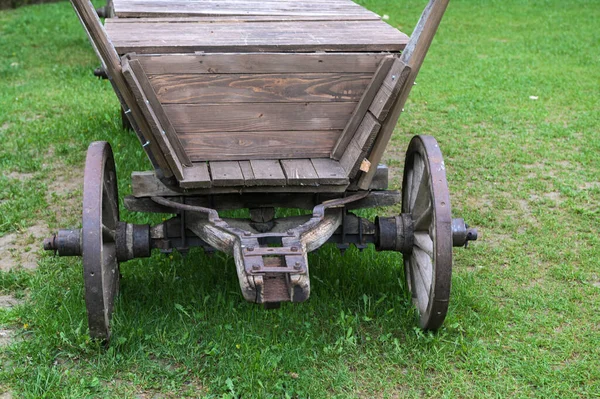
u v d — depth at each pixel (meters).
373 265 4.71
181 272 4.64
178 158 3.78
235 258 3.47
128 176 6.16
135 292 4.39
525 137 7.52
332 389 3.61
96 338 3.67
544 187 6.22
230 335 3.94
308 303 4.29
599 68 10.34
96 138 7.29
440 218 3.65
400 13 14.55
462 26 13.48
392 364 3.79
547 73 10.09
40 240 5.27
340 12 4.96
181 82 3.68
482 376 3.73
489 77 9.91
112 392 3.54
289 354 3.76
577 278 4.76
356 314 4.13
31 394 3.46
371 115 3.78
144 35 3.95
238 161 3.93
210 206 4.05
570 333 4.10
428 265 4.06
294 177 3.72
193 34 4.03
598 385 3.64
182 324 4.07
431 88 9.41
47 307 4.26
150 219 5.42
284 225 4.13
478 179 6.45
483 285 4.64
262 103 3.81
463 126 7.97
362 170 3.85
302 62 3.74
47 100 8.70
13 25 13.19
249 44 3.75
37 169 6.57
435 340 3.93
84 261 3.50
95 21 3.35
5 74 9.90
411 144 4.23
